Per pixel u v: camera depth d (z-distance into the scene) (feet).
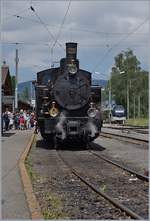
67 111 89.15
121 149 91.66
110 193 43.73
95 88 91.97
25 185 42.11
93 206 37.55
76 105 88.99
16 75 194.70
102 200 39.93
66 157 76.13
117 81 424.46
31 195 37.42
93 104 90.02
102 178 53.06
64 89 89.20
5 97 173.58
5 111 148.97
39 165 65.16
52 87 89.61
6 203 34.30
